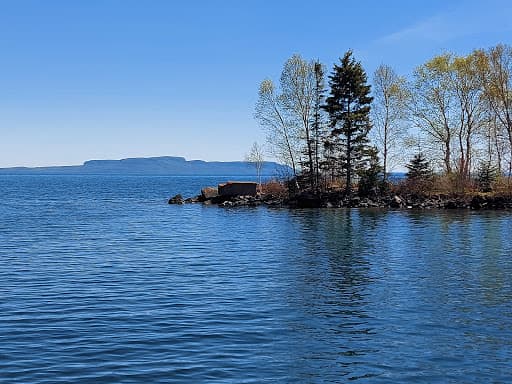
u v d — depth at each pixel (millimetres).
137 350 14328
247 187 80188
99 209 72375
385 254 31812
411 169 70938
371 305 19547
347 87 69375
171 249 34281
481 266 27594
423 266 27703
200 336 15633
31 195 112125
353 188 72250
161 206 78562
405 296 20984
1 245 35781
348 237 39969
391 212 60969
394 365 13477
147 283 23344
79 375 12555
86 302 19719
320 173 72312
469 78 66625
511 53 64125
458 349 14680
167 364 13320
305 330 16391
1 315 17812
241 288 22375
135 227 48438
